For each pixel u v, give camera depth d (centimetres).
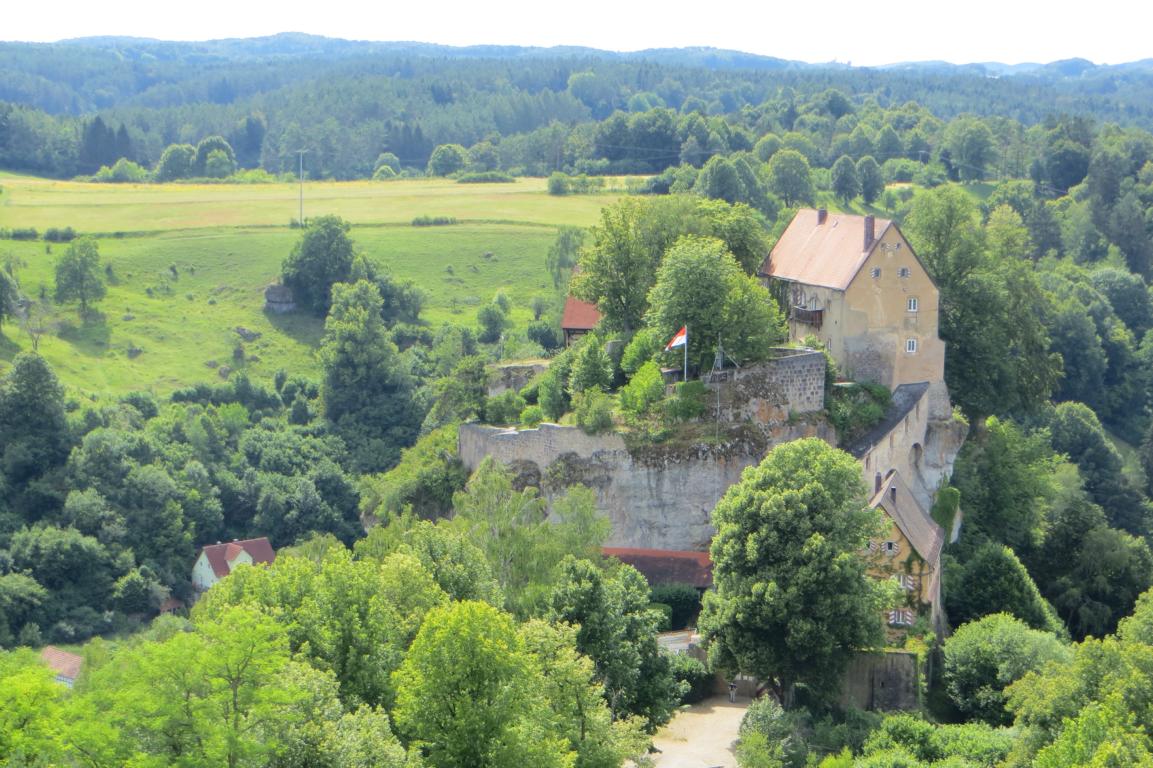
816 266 11969
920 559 9494
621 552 10550
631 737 6856
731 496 8894
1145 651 7431
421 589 7525
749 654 8381
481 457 11388
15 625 14362
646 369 10900
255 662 5472
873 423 11125
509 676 6209
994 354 12256
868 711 8644
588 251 12800
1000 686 8906
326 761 5572
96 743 5066
